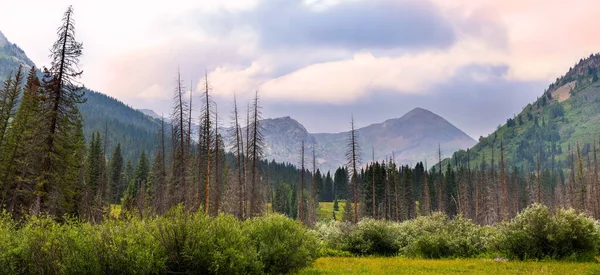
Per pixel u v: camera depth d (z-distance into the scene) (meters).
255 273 13.82
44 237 11.92
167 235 12.78
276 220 17.20
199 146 46.50
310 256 18.48
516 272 16.45
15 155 38.03
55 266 11.44
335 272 17.42
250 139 51.62
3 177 37.50
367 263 21.59
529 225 21.80
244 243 14.09
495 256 23.52
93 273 11.55
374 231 31.11
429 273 17.19
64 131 30.67
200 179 51.72
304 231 18.05
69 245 11.76
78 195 44.34
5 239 11.70
